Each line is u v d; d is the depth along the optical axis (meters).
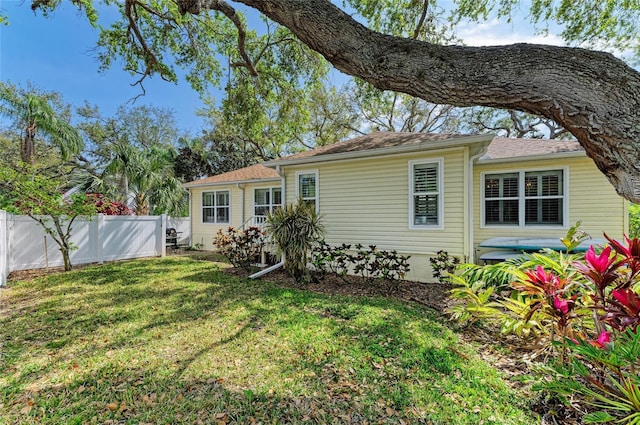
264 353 3.33
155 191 14.70
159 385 2.75
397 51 2.12
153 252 11.14
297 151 22.22
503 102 1.93
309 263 8.20
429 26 7.66
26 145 12.06
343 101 19.55
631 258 2.33
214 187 13.11
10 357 3.26
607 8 6.41
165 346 3.52
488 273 5.01
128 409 2.43
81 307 4.96
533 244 6.47
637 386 1.78
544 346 3.17
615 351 1.93
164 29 8.10
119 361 3.18
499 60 1.89
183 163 17.91
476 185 7.98
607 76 1.67
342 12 2.31
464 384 2.72
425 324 4.12
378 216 7.36
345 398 2.55
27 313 4.66
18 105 11.42
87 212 8.12
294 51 8.56
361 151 7.09
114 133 21.50
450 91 2.02
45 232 8.38
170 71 8.66
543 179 7.36
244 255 8.48
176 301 5.29
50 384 2.77
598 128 1.68
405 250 7.03
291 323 4.20
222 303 5.16
